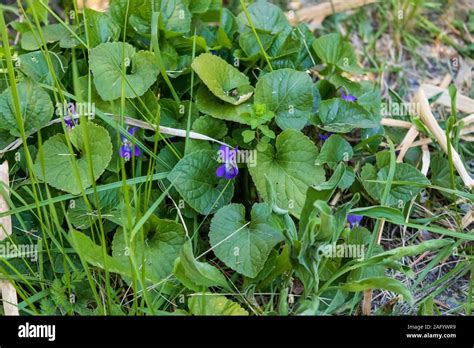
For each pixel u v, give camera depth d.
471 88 2.14
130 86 1.57
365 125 1.71
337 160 1.68
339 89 1.88
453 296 1.64
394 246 1.75
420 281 1.61
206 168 1.60
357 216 1.65
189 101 1.68
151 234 1.57
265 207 1.52
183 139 1.73
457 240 1.68
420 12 2.37
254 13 1.90
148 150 1.60
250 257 1.45
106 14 1.78
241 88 1.68
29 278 1.50
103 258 1.44
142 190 1.64
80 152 1.59
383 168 1.71
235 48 1.86
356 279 1.49
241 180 1.74
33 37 1.75
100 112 1.57
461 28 2.34
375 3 2.37
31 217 1.60
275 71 1.66
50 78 1.69
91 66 1.60
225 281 1.45
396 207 1.69
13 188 1.60
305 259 1.34
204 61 1.64
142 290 1.37
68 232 1.56
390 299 1.59
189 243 1.32
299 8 2.31
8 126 1.57
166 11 1.77
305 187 1.61
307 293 1.43
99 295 1.53
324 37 1.87
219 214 1.51
